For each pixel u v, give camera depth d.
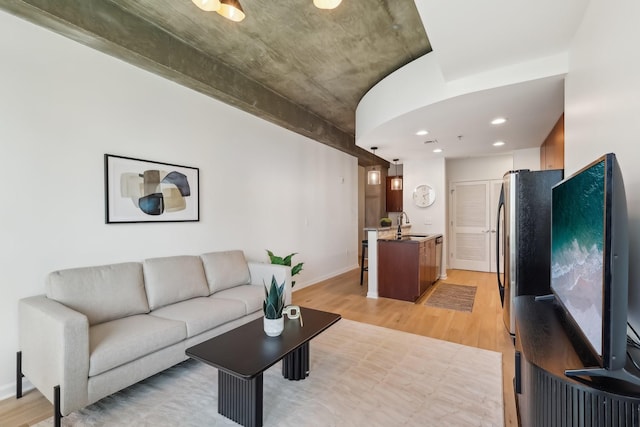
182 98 3.26
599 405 0.94
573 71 2.17
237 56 3.23
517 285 2.90
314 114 5.07
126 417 1.86
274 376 2.31
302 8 2.48
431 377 2.29
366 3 2.42
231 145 3.85
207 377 2.33
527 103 2.96
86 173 2.51
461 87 2.75
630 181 1.30
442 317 3.66
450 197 6.95
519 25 2.02
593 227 1.08
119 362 1.91
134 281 2.54
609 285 0.94
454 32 2.10
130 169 2.79
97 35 2.32
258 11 2.51
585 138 1.91
